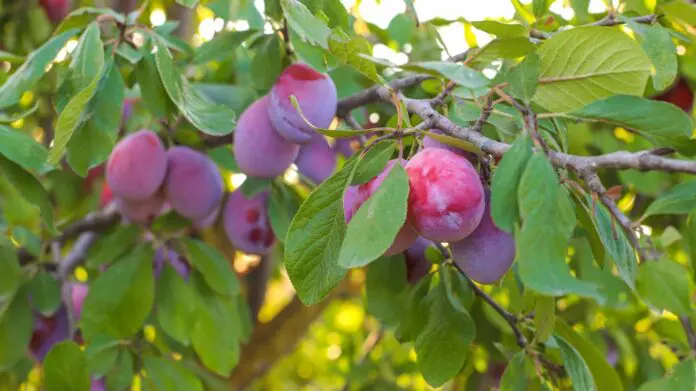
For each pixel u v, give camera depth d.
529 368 0.82
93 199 1.30
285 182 1.01
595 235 0.73
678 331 0.95
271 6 0.88
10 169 0.83
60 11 1.33
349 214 0.69
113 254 0.99
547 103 0.71
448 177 0.68
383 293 0.92
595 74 0.69
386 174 0.68
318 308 1.66
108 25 0.93
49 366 0.85
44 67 0.81
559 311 1.08
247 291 1.48
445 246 0.85
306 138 0.88
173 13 1.28
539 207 0.62
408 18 1.08
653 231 1.02
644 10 0.84
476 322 0.99
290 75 0.88
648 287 0.70
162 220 1.00
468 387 1.07
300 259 0.68
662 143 0.67
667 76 0.74
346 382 1.46
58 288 1.02
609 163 0.64
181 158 0.98
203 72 1.20
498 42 0.68
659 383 0.79
